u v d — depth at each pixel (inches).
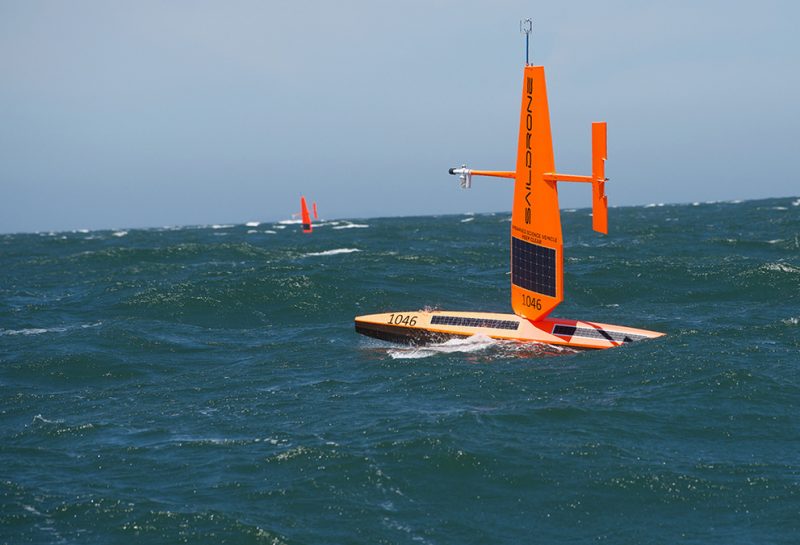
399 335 3575.3
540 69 3132.4
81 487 2121.1
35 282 6446.9
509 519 1887.3
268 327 4224.9
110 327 4079.7
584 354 3179.1
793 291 4421.8
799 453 2153.1
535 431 2354.8
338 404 2719.0
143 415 2721.5
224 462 2244.1
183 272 6515.8
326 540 1808.6
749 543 1736.0
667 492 1971.0
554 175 3179.1
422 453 2209.6
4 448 2439.7
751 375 2721.5
